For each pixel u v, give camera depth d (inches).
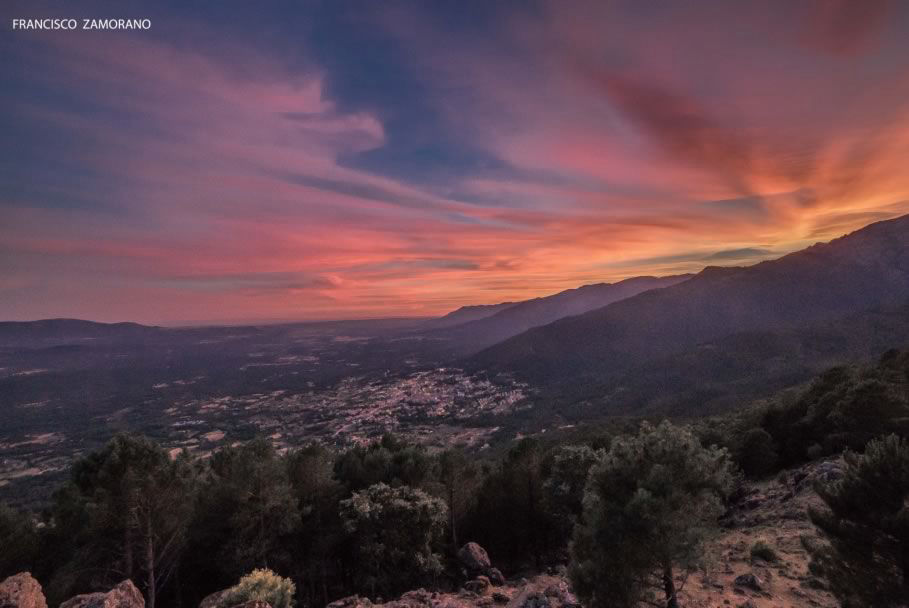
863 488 379.9
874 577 372.2
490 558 1285.7
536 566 1152.8
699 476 470.6
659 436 511.2
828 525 399.9
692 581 631.2
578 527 526.6
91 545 845.2
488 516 1300.4
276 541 1000.2
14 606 482.3
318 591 1127.6
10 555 836.6
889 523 358.9
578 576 488.1
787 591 564.7
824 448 1239.5
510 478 1296.8
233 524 930.1
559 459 1148.5
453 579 989.2
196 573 1042.1
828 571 401.4
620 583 457.7
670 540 442.6
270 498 948.0
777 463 1427.2
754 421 1647.4
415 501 985.5
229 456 1162.0
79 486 896.9
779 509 914.7
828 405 1359.5
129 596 579.5
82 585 869.2
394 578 919.7
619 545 461.4
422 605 645.3
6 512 883.4
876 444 392.5
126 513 797.2
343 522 1027.3
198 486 1000.2
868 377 1513.3
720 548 766.5
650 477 472.1
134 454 804.0
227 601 560.4
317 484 1094.4
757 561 669.3
